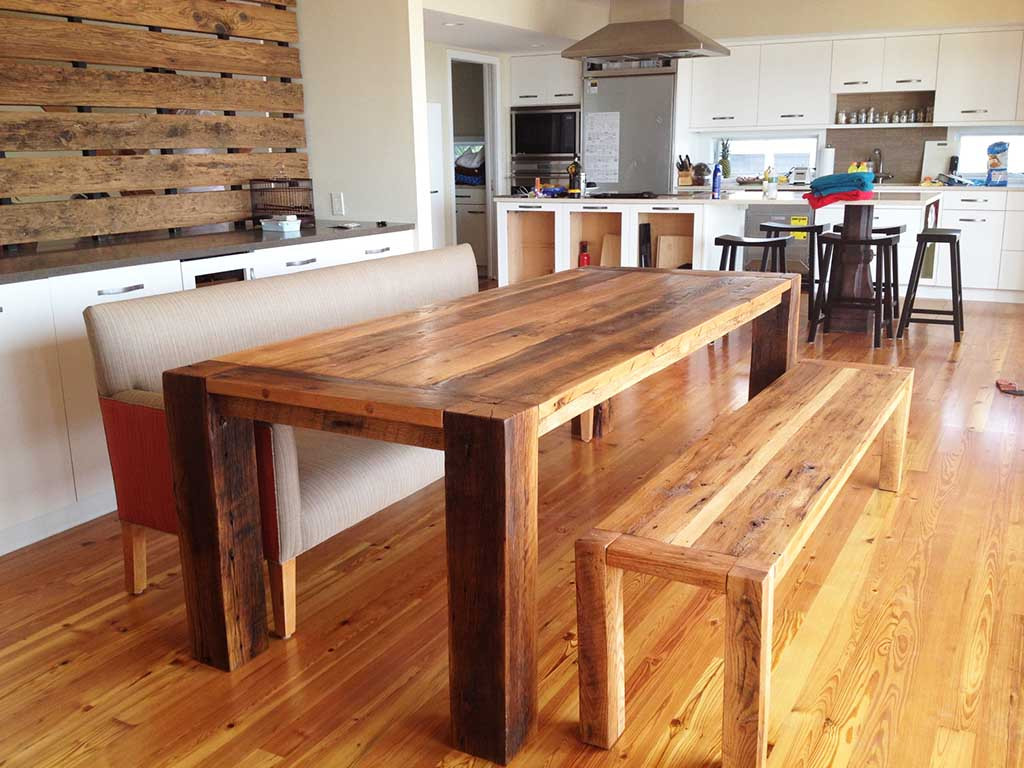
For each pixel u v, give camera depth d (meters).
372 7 4.68
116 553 2.94
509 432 1.71
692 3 8.48
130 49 3.81
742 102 8.55
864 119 8.27
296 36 4.65
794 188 8.42
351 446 2.66
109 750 1.94
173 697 2.13
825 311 6.14
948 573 2.66
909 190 7.19
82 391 3.14
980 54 7.57
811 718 1.99
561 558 2.83
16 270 2.94
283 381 2.02
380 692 2.14
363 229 4.48
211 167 4.23
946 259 7.50
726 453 2.36
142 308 2.63
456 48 8.50
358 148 4.93
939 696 2.07
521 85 9.12
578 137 9.00
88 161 3.71
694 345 2.57
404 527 3.09
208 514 2.14
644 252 6.61
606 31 7.41
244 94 4.35
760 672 1.69
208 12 4.12
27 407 2.96
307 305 3.20
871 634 2.33
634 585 2.64
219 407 2.10
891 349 5.66
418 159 4.79
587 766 1.87
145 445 2.43
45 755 1.93
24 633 2.44
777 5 8.16
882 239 5.61
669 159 8.60
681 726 1.99
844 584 2.60
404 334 2.51
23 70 3.44
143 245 3.74
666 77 8.45
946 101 7.78
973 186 7.39
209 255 3.65
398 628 2.43
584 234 7.00
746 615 1.67
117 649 2.35
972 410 4.32
